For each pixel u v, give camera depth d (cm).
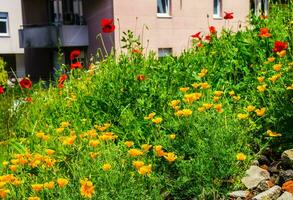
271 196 353
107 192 319
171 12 2473
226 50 613
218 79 550
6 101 607
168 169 380
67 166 396
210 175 356
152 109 500
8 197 359
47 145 466
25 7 2550
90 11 2302
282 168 396
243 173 380
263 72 497
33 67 2616
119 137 477
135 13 2288
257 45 576
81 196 320
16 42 3731
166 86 548
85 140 410
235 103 479
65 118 552
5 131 549
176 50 2498
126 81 550
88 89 617
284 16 693
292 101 432
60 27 2272
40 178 372
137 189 334
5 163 395
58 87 652
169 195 370
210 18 2675
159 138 421
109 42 2216
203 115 400
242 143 400
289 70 478
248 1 2902
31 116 588
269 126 434
